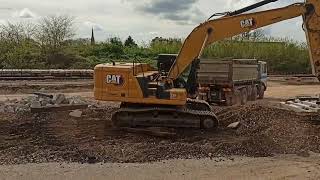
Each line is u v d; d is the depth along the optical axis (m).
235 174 10.99
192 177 10.73
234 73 22.62
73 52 46.12
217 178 10.66
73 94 26.70
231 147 13.15
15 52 43.41
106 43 50.41
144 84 14.79
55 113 18.14
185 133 14.80
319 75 14.49
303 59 51.06
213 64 22.48
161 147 13.08
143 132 14.78
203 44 15.20
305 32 14.60
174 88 15.30
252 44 50.44
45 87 29.66
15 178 10.55
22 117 17.33
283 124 15.69
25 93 27.03
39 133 14.77
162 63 15.83
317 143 13.73
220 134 14.69
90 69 40.72
